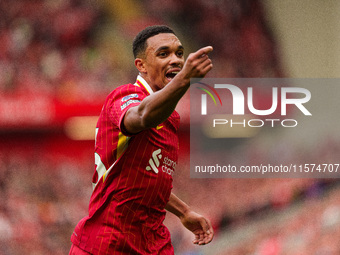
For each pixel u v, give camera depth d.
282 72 36.34
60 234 27.05
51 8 34.44
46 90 32.34
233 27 37.25
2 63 32.50
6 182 29.91
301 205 23.80
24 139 31.66
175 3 36.53
